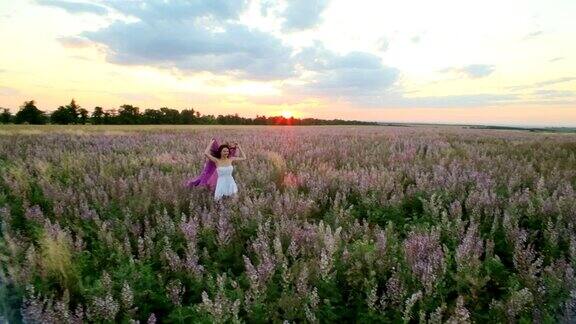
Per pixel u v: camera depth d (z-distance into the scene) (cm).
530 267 436
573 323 350
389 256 484
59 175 1113
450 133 4431
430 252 475
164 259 505
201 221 648
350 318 421
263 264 437
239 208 701
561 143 2456
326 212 734
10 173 1048
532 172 1047
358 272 454
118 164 1220
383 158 1445
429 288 403
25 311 359
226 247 555
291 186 884
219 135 3288
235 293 421
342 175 1000
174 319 405
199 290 447
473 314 405
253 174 1038
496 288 470
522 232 538
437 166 1106
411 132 4669
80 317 369
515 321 377
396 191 845
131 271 460
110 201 771
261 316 392
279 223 635
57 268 465
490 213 671
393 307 403
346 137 3131
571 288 390
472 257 466
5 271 455
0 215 679
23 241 559
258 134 3612
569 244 531
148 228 593
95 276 488
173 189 824
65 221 663
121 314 411
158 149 1869
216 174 852
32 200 846
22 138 2498
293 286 427
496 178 959
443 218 609
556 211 643
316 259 469
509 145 2295
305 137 3064
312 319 371
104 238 566
